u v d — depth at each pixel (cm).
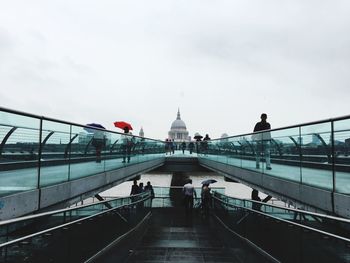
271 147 1020
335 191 630
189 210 1622
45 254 466
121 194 4338
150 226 1347
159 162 2577
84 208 628
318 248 480
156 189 1995
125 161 1455
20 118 610
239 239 967
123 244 889
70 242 550
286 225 600
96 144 1059
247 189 4600
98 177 1054
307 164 755
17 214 574
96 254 691
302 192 764
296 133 821
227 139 1727
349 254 406
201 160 2719
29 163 631
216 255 803
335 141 632
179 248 888
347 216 569
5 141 570
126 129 1822
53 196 716
